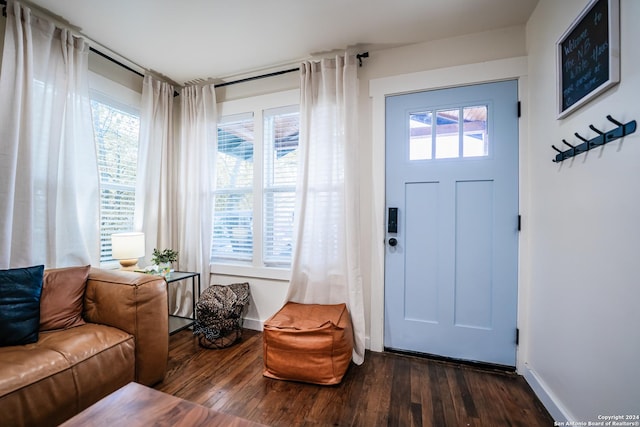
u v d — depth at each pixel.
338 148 2.27
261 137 2.66
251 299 2.66
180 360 2.08
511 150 1.95
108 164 2.46
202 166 2.78
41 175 1.89
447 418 1.49
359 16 1.89
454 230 2.07
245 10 1.85
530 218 1.86
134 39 2.18
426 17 1.89
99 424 0.87
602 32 1.14
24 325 1.44
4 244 1.66
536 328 1.74
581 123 1.31
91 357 1.39
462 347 2.05
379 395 1.68
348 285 2.18
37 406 1.17
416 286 2.16
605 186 1.14
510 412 1.53
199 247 2.75
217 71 2.66
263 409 1.55
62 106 1.97
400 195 2.20
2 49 1.79
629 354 1.01
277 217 2.63
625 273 1.03
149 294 1.70
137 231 2.59
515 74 1.94
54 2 1.79
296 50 2.31
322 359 1.77
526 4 1.76
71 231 2.02
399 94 2.22
